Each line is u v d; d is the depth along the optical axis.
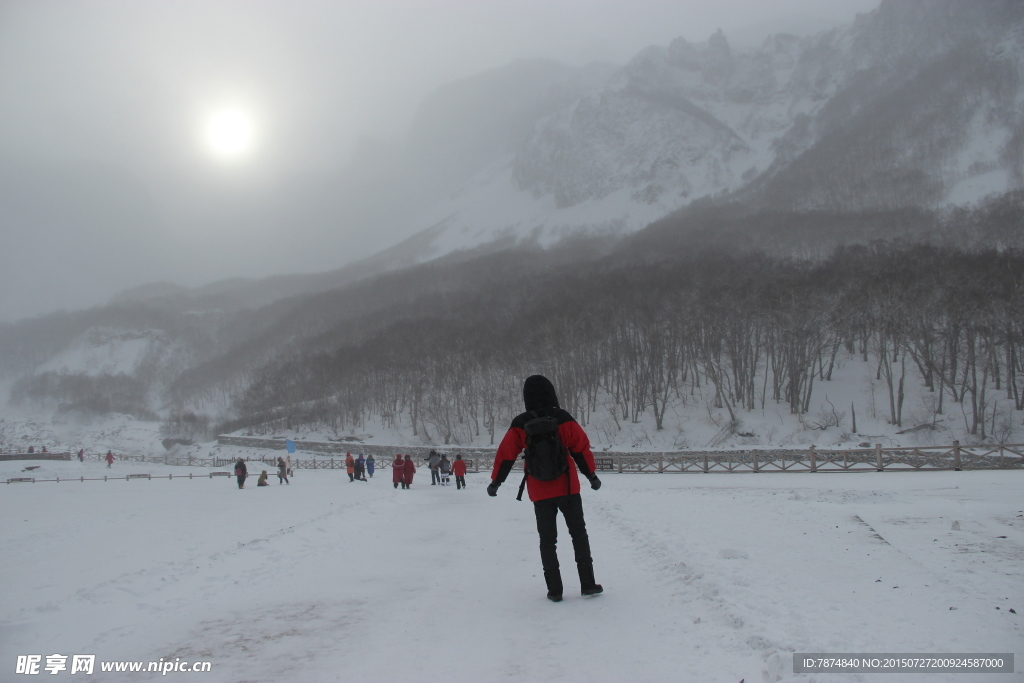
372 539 12.74
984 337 66.50
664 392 84.44
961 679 4.13
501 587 7.87
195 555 12.25
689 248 142.88
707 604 6.29
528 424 7.12
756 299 82.50
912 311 71.25
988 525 9.97
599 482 7.32
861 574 7.07
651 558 9.12
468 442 83.44
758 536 10.03
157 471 69.19
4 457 79.31
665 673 4.60
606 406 85.56
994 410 61.44
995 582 6.48
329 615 6.78
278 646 5.71
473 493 26.80
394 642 5.69
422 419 91.19
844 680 4.20
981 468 27.86
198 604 7.70
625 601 6.72
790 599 6.17
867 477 26.42
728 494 19.06
